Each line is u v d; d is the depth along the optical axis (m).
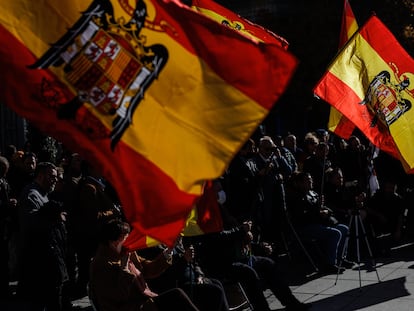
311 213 9.05
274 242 9.40
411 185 11.81
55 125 3.62
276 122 23.50
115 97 3.70
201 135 3.76
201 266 6.65
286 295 6.90
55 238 6.56
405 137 7.62
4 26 3.62
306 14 22.22
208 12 7.73
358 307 7.13
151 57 3.74
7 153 9.55
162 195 3.71
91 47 3.68
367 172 10.58
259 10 22.45
